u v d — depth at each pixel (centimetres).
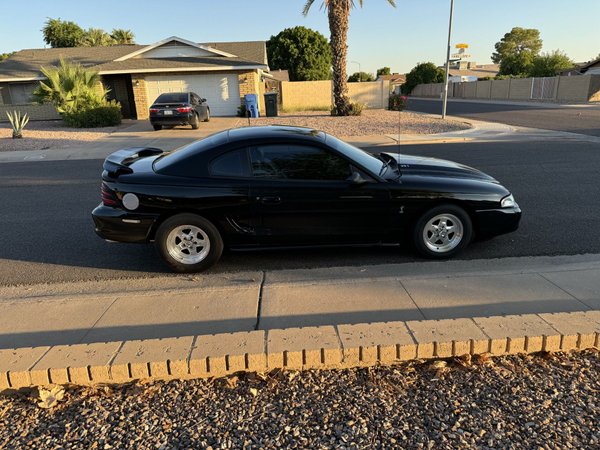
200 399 292
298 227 489
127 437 262
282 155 482
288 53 5494
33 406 289
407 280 447
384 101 3228
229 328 372
